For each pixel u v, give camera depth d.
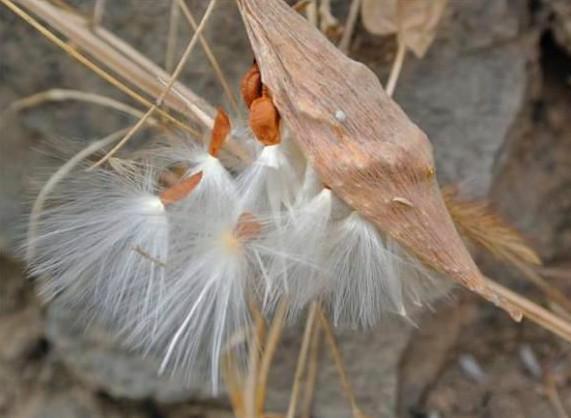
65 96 0.34
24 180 0.36
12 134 0.36
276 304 0.32
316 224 0.28
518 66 0.35
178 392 0.36
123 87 0.30
